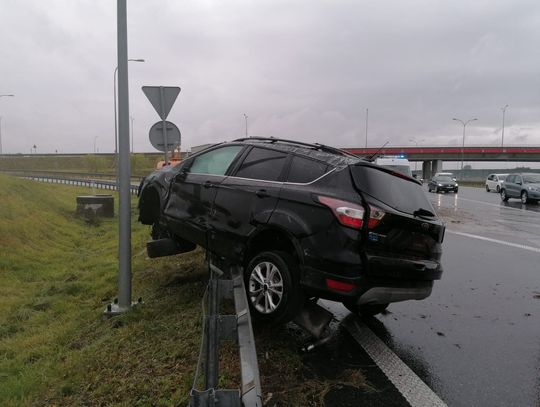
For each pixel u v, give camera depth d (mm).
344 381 3832
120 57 5945
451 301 6301
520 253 9992
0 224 13969
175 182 6309
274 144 5207
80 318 6512
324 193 4277
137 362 4285
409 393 3668
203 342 3307
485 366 4230
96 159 69875
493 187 36938
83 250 14219
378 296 4203
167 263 8641
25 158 88375
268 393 3584
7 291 9016
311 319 4395
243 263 4977
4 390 4305
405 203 4504
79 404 3713
